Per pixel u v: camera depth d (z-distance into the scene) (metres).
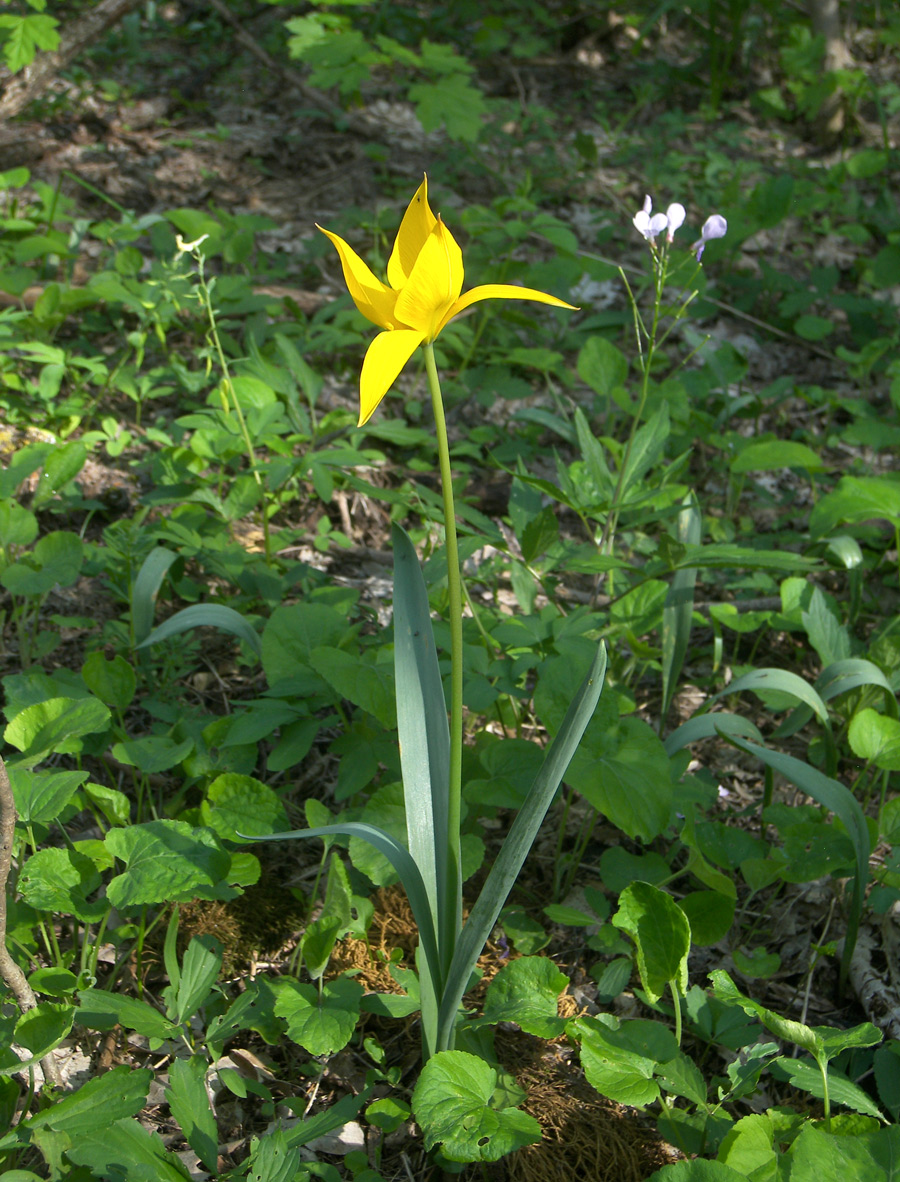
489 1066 0.67
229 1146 0.69
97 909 0.68
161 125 2.26
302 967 0.78
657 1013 0.77
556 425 1.22
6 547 0.91
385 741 0.83
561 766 0.62
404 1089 0.72
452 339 1.47
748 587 1.08
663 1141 0.71
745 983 0.81
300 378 1.18
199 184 2.03
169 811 0.83
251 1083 0.70
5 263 1.47
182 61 2.66
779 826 0.84
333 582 1.07
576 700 0.62
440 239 0.55
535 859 0.88
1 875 0.61
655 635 1.11
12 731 0.73
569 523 1.35
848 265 2.05
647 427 0.95
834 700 0.96
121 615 1.04
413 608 0.66
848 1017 0.79
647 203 0.87
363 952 0.79
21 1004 0.63
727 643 1.16
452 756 0.64
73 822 0.85
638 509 1.01
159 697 0.94
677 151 2.38
